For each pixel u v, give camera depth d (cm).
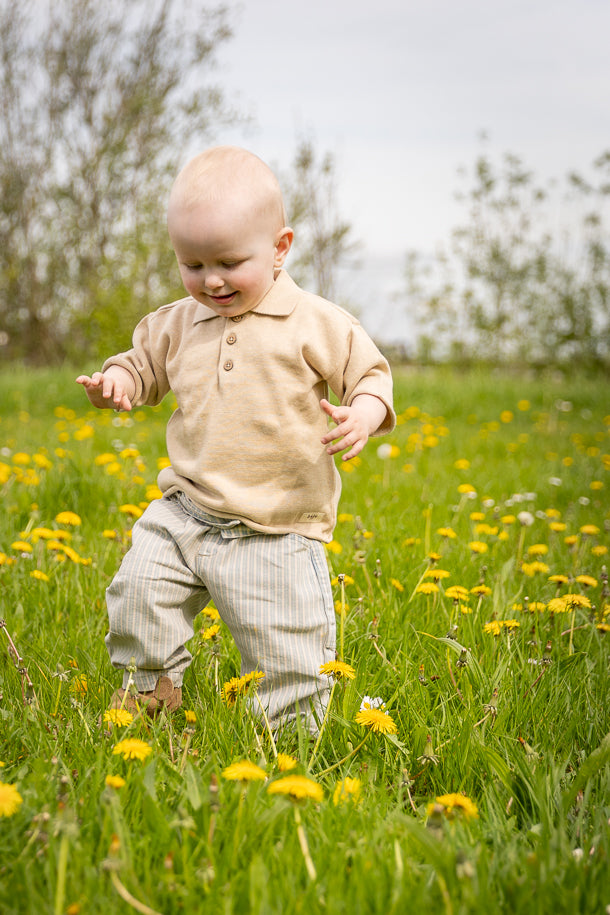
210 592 201
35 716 184
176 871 135
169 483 209
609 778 168
